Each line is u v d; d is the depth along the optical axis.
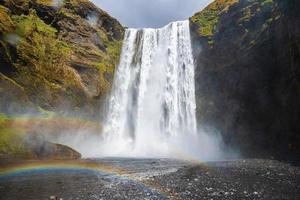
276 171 24.92
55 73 47.62
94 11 60.59
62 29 54.12
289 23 34.22
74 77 50.53
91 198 16.00
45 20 53.31
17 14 48.50
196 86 54.69
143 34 64.56
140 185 19.61
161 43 62.25
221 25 52.09
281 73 37.91
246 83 44.62
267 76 40.72
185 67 57.66
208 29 55.88
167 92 58.31
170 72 59.22
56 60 48.91
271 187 17.95
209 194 16.34
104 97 54.75
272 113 40.22
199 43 56.03
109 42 62.19
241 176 22.72
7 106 37.19
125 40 66.06
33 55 44.91
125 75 62.66
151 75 61.03
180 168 28.98
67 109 46.97
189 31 59.56
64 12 55.66
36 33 48.47
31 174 23.89
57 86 46.78
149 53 62.69
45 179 21.80
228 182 20.06
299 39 31.89
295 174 23.11
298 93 34.22
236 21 48.47
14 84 39.00
